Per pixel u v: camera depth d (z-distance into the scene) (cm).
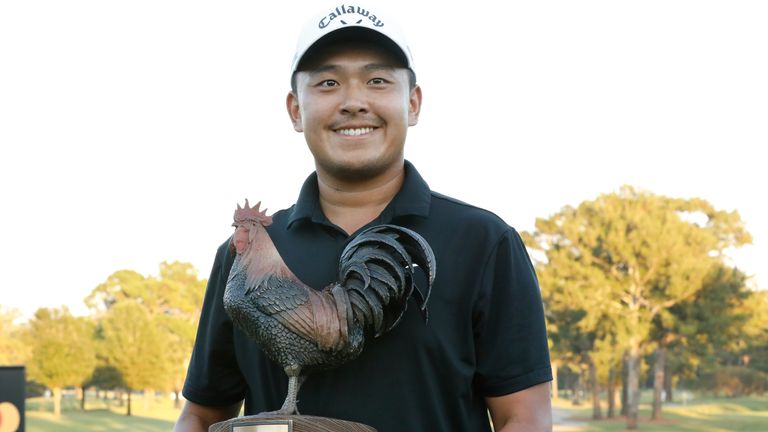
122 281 6431
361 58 308
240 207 296
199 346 346
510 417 309
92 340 5841
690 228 4416
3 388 1152
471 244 313
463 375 307
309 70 312
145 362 5834
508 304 311
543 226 4653
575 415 5597
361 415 303
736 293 4412
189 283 6525
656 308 4456
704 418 5209
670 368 5166
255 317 283
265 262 288
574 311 4603
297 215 324
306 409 307
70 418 5772
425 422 305
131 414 6066
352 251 296
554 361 5050
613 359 4506
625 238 4412
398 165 324
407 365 305
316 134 313
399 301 296
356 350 287
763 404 5806
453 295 309
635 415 4672
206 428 346
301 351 282
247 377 327
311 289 288
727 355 5931
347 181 321
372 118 310
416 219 317
